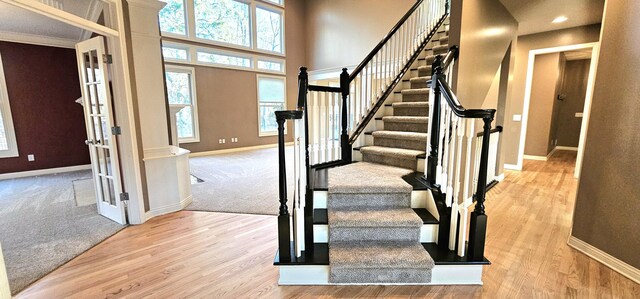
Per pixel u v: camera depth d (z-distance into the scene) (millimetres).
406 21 4043
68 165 5684
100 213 3238
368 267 1927
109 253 2389
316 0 9109
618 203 2062
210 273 2100
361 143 3502
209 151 7590
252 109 8445
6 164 5055
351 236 2188
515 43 4289
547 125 6176
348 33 8438
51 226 2922
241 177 4988
